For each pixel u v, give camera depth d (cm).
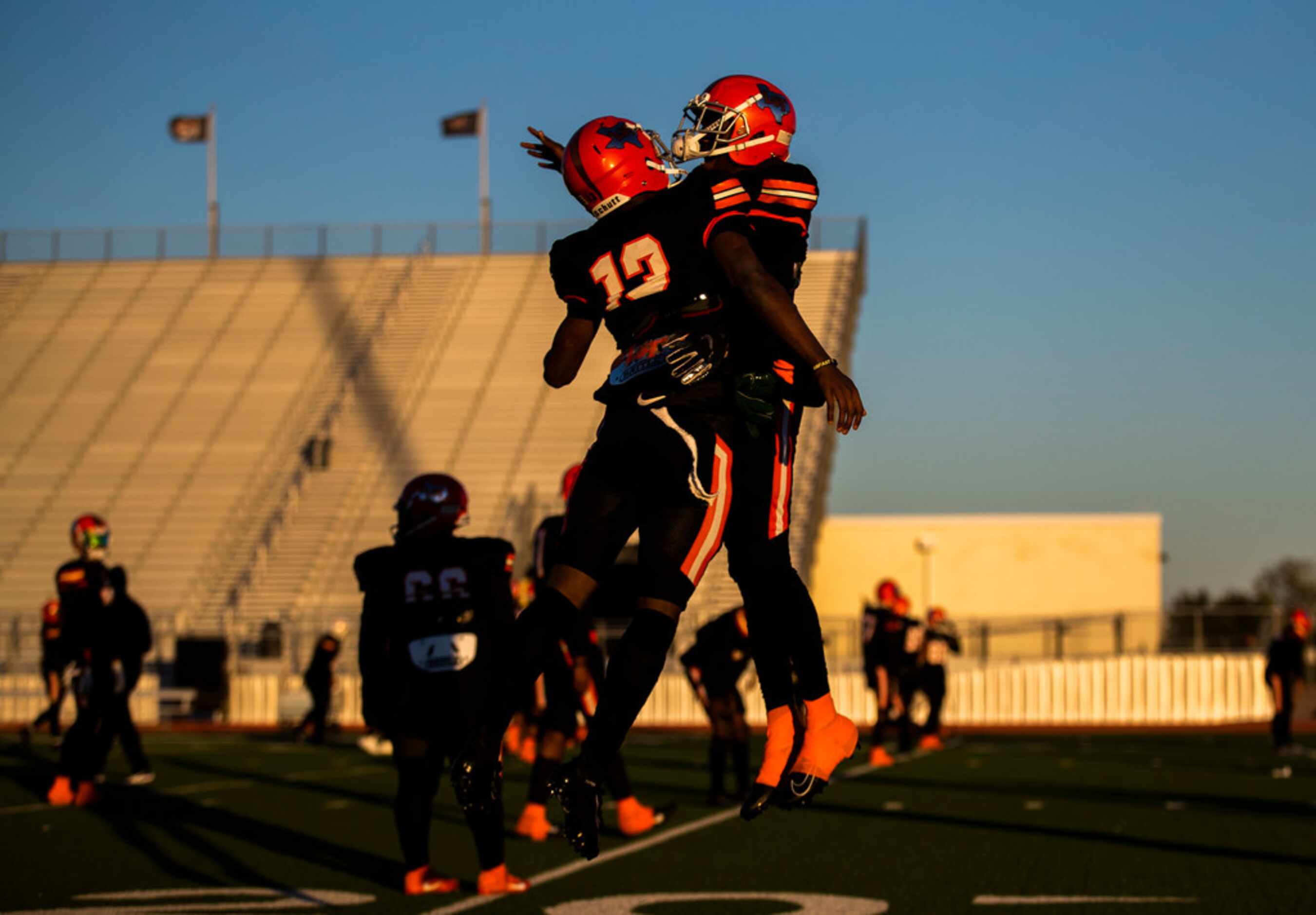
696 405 452
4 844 1271
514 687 465
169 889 1024
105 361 5253
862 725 3688
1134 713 3812
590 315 487
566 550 467
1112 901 939
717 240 441
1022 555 6288
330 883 1055
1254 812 1511
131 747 1912
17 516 4575
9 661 3997
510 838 1332
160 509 4559
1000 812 1527
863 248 5284
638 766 2245
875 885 1028
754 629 484
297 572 4275
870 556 6344
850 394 419
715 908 931
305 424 4869
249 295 5578
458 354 5172
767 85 475
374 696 1012
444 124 6147
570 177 485
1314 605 10619
